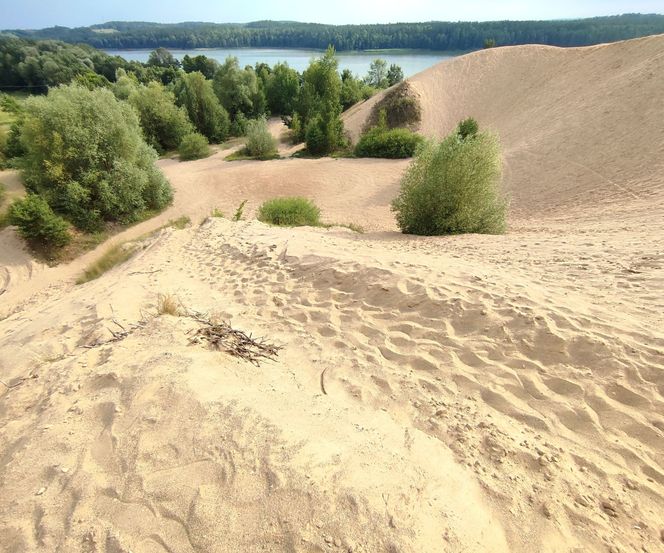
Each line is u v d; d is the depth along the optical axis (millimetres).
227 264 6836
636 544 2020
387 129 28844
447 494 2068
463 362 3449
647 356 3133
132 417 2381
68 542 1736
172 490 1906
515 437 2648
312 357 3676
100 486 1978
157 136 32094
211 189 20906
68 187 14875
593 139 16500
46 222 13836
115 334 3873
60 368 3264
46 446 2279
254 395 2676
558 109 22078
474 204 10312
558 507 2166
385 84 55156
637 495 2258
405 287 4660
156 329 3635
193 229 10469
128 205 16609
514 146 20031
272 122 43000
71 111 15023
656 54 20438
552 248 6605
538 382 3131
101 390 2752
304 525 1729
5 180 20531
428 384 3242
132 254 10109
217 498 1853
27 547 1743
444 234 10391
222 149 32906
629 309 3867
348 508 1806
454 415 2881
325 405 2822
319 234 8844
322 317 4441
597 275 4867
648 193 11555
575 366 3211
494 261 6031
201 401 2441
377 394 3146
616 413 2773
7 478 2115
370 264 5406
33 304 9281
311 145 29000
